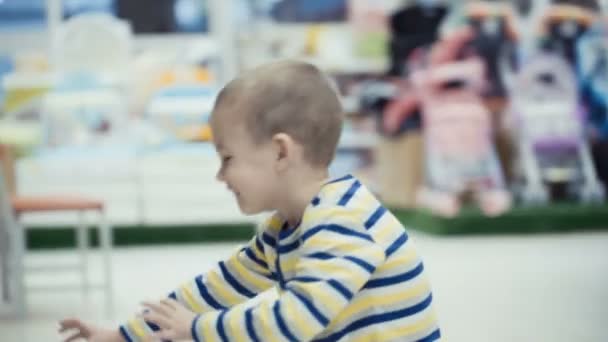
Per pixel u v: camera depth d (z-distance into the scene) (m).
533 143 6.70
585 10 6.86
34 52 6.54
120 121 6.24
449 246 5.89
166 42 6.61
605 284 4.57
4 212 3.93
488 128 6.57
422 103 6.68
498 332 3.56
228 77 6.61
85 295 4.32
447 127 6.53
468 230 6.36
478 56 6.68
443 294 4.33
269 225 1.58
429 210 6.49
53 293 4.52
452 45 6.69
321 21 6.82
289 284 1.38
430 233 6.45
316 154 1.47
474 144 6.53
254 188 1.46
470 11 6.74
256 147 1.45
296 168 1.46
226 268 1.62
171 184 6.22
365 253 1.38
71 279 4.94
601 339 3.46
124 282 4.82
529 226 6.43
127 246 6.25
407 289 1.46
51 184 6.13
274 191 1.47
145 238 6.29
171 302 1.42
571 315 3.87
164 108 6.28
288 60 1.53
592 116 6.82
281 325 1.33
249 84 1.46
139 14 6.63
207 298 1.62
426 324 1.49
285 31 6.76
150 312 1.41
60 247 6.27
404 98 6.73
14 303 3.94
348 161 6.79
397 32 6.77
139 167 6.19
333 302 1.33
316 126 1.46
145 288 4.62
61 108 6.24
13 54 6.52
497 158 6.63
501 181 6.52
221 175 1.49
